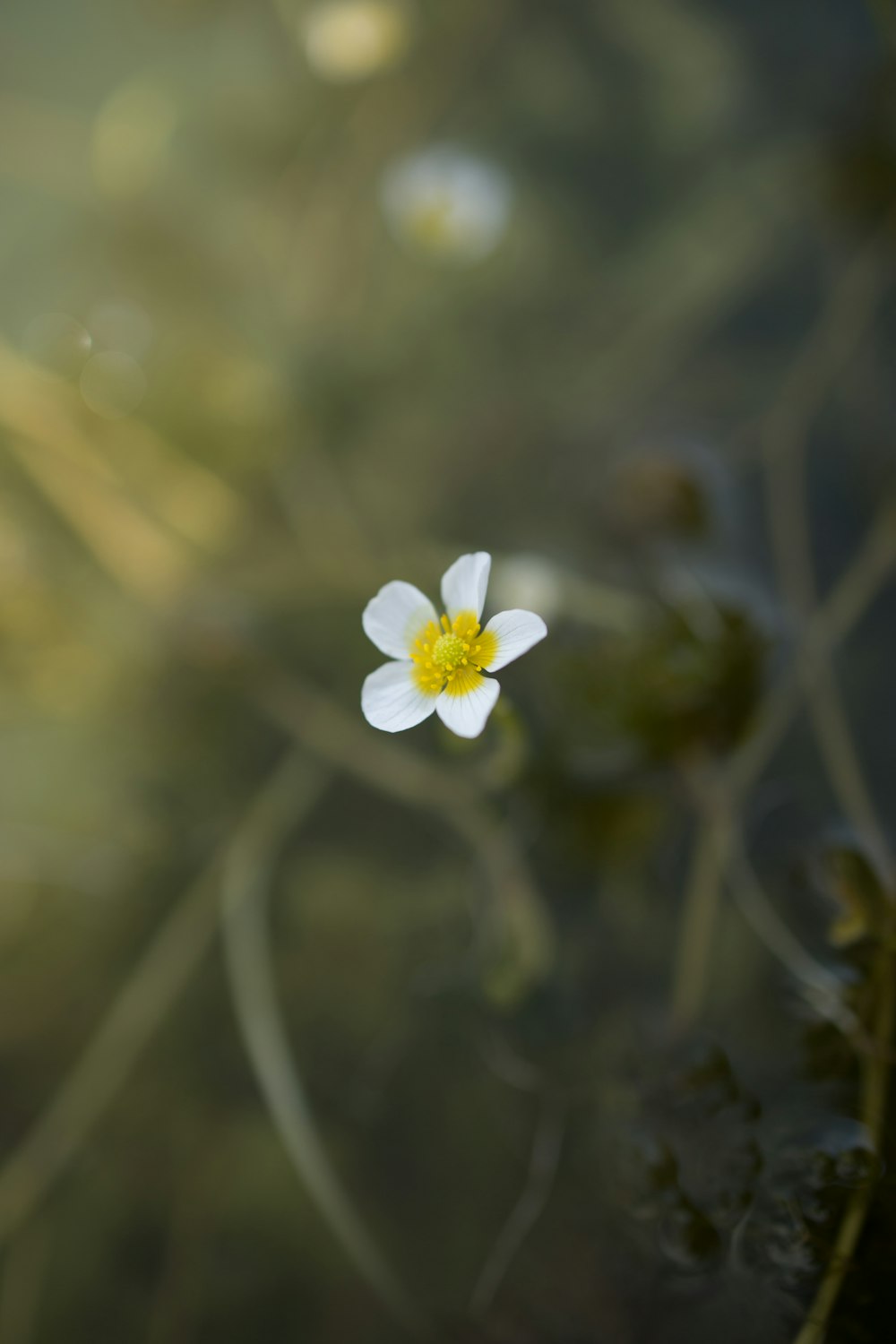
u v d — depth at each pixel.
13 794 0.25
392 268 0.28
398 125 0.28
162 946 0.24
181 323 0.28
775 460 0.25
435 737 0.24
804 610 0.24
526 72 0.28
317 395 0.27
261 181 0.29
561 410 0.26
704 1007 0.22
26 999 0.24
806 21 0.28
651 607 0.24
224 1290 0.22
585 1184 0.22
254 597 0.26
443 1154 0.22
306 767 0.25
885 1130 0.21
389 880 0.24
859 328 0.26
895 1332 0.20
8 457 0.26
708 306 0.26
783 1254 0.21
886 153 0.26
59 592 0.26
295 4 0.28
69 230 0.28
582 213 0.28
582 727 0.24
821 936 0.22
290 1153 0.23
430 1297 0.22
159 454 0.26
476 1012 0.23
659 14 0.28
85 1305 0.22
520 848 0.24
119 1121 0.23
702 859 0.23
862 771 0.23
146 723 0.25
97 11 0.30
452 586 0.20
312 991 0.23
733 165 0.27
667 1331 0.21
